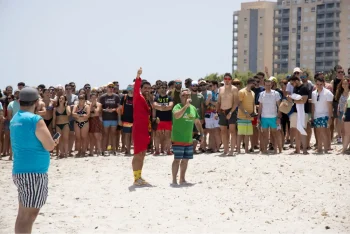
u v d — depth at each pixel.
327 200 11.27
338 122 19.22
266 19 170.12
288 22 166.50
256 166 14.91
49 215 10.69
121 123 19.59
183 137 13.17
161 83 18.53
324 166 14.50
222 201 11.50
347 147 17.78
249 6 173.62
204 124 19.00
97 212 10.86
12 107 19.58
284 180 13.14
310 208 10.78
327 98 16.61
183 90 13.18
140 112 13.13
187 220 10.17
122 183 13.67
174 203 11.42
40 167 7.80
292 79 17.05
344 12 158.75
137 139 13.16
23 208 7.80
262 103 17.36
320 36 160.75
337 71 18.92
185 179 13.93
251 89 18.50
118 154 19.64
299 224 9.83
